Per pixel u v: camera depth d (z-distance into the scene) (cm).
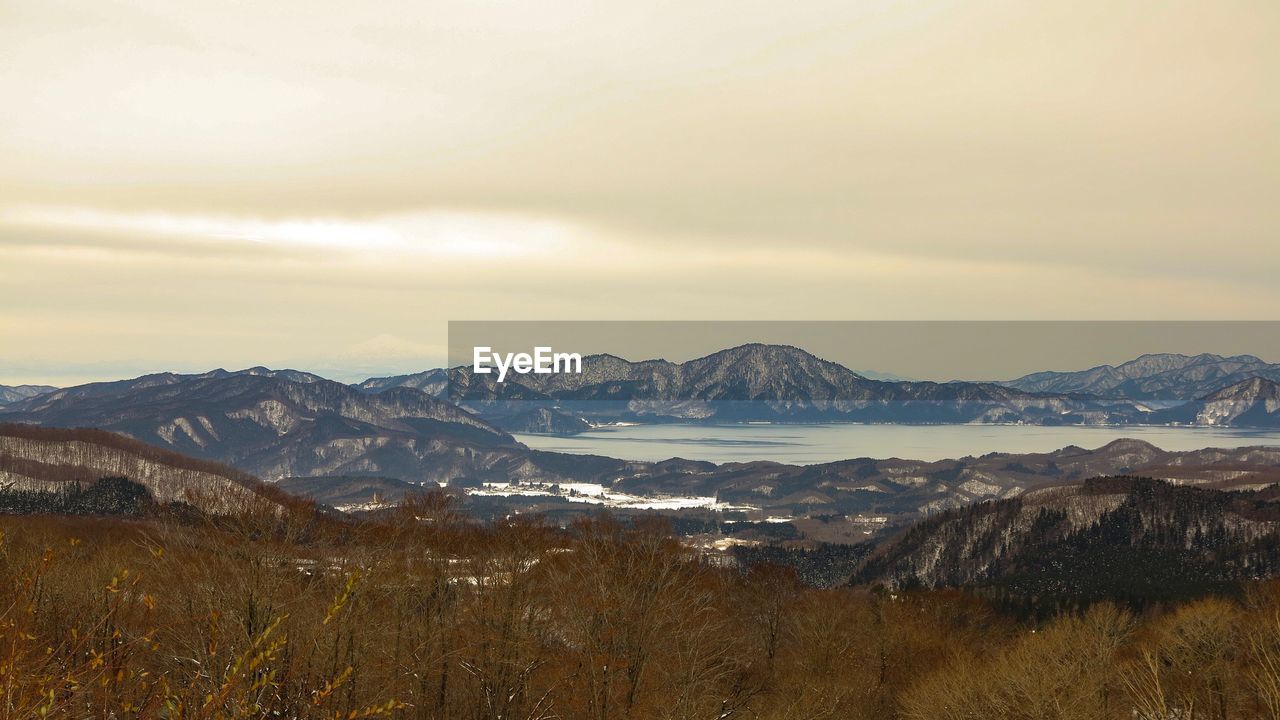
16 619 1647
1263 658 6025
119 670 1781
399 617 5959
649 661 6594
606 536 7806
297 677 4600
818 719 7731
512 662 6072
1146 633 9144
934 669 8812
